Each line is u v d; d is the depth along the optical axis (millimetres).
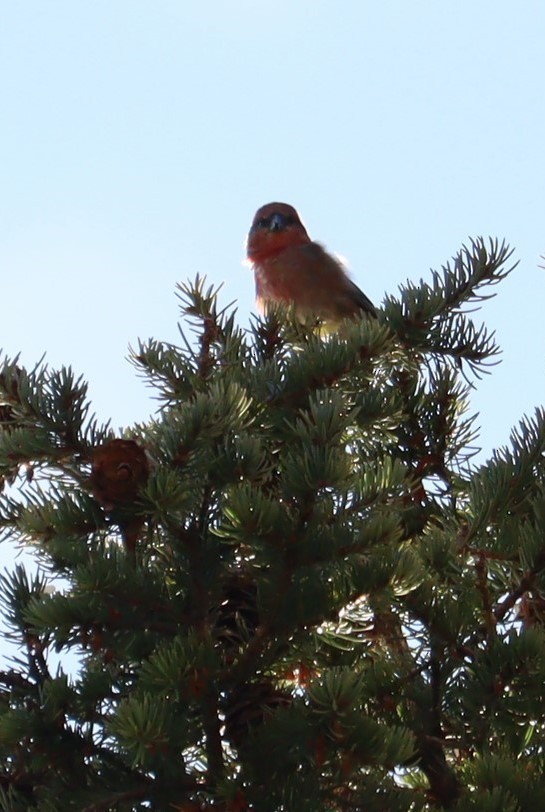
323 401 5301
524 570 5586
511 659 5219
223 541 5297
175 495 4980
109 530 5535
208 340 6930
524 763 5434
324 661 5715
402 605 5578
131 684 5441
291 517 4949
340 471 4887
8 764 5340
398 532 5090
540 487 5941
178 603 5336
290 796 4836
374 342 6273
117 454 5168
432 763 5539
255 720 5258
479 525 5848
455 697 5613
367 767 4969
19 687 5746
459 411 7641
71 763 5258
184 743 4848
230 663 5387
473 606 5758
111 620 5203
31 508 5594
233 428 5363
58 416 5426
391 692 5645
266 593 5133
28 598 5820
